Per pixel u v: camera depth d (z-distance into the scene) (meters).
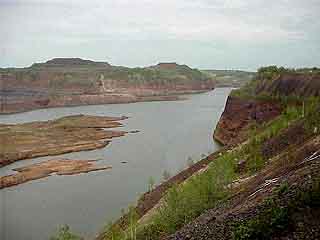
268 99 60.16
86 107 146.38
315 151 20.53
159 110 128.38
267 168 25.30
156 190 36.50
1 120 104.50
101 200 39.50
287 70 67.31
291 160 22.39
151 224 23.44
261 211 13.27
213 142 67.12
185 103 152.38
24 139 73.12
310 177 13.66
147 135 78.38
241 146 37.31
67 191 43.22
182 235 17.36
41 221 34.06
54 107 147.00
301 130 29.47
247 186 22.62
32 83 161.25
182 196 22.33
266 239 12.17
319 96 48.00
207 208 21.62
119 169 51.69
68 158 60.16
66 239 22.72
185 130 82.88
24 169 53.06
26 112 128.62
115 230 27.55
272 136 33.72
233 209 16.95
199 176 25.14
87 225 33.19
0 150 61.62
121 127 90.38
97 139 75.38
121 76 193.12
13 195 42.22
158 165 52.56
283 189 13.80
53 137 76.25
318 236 11.42
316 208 12.30
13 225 32.94
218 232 14.42
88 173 50.66
